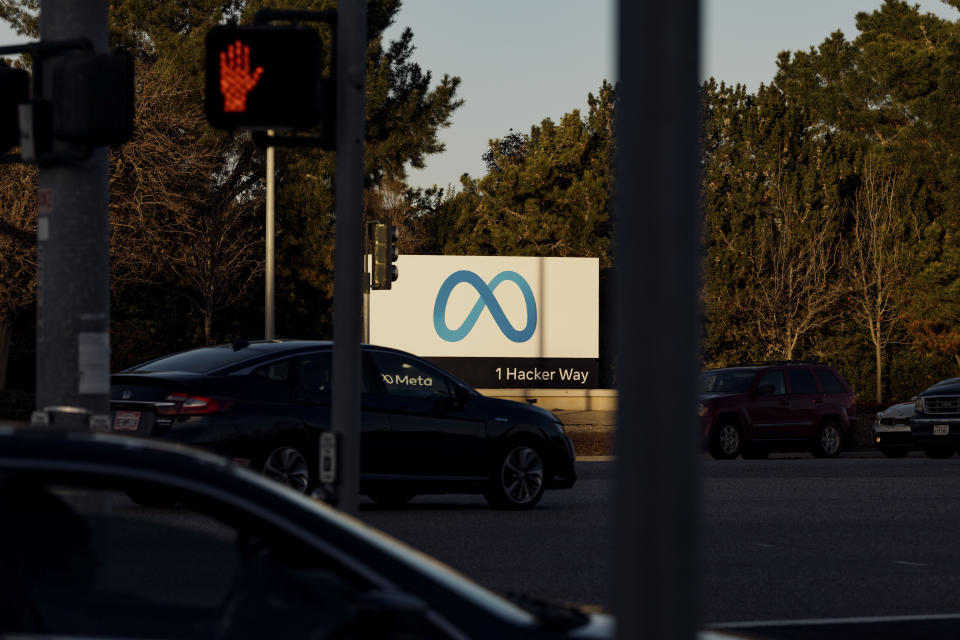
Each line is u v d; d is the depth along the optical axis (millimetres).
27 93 8312
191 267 47406
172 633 3879
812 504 18766
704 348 52031
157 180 43438
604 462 26547
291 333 53125
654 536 3273
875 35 64312
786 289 51750
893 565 13312
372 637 3740
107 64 7949
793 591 11789
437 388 16719
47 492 3869
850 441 32656
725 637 4547
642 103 3326
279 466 15523
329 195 51812
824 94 71500
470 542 14258
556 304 46938
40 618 3826
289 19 7723
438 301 46344
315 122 7594
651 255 3301
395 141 55750
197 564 3945
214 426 15172
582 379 47031
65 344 8203
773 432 31297
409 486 16312
